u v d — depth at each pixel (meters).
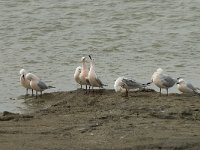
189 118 17.02
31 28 37.44
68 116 17.69
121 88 20.78
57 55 31.19
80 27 37.69
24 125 16.50
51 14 40.75
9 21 39.12
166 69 28.03
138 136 14.98
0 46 33.50
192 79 25.91
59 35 35.88
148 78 25.97
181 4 42.62
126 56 30.86
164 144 14.27
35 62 29.64
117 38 34.88
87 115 17.70
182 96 20.44
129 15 40.34
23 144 14.38
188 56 30.83
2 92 23.45
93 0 44.12
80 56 30.98
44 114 18.27
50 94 22.12
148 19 39.47
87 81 21.48
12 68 28.34
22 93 23.20
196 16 39.81
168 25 38.06
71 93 21.72
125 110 18.17
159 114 17.33
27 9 42.22
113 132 15.45
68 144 14.39
